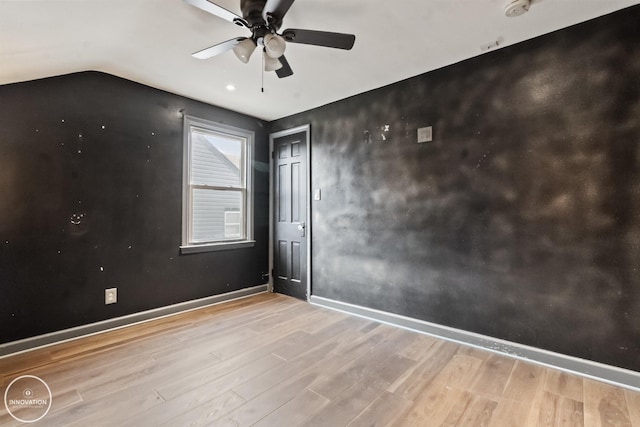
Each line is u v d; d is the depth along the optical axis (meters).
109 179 2.90
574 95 2.14
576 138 2.14
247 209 4.07
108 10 1.84
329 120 3.62
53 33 1.95
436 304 2.77
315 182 3.77
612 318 2.02
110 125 2.90
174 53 2.48
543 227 2.26
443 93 2.74
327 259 3.62
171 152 3.32
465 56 2.56
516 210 2.38
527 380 2.04
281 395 1.87
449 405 1.78
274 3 1.61
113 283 2.91
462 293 2.63
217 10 1.66
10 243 2.41
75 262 2.70
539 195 2.28
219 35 2.21
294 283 3.99
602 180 2.05
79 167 2.73
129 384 1.98
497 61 2.46
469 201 2.60
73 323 2.68
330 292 3.59
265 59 2.04
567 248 2.17
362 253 3.30
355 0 1.86
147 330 2.87
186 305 3.41
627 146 1.97
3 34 1.80
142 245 3.10
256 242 4.14
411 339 2.70
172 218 3.32
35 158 2.52
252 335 2.77
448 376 2.08
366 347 2.53
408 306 2.95
